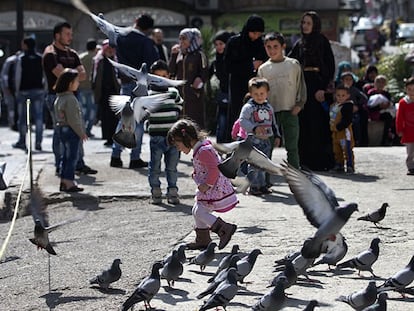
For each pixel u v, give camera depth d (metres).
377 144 20.80
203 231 9.84
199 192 9.69
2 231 11.96
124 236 10.84
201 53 16.38
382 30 62.34
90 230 11.31
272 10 38.91
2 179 13.66
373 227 10.70
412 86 14.98
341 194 12.98
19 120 19.73
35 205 8.62
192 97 16.38
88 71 21.59
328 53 15.30
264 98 12.52
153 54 15.00
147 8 38.44
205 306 6.98
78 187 13.69
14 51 37.50
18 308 7.98
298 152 15.07
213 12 38.59
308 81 15.23
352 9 39.59
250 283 8.30
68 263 9.61
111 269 8.24
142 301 7.54
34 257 10.09
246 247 9.76
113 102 10.48
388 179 14.48
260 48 14.29
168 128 12.61
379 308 6.61
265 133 12.38
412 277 7.45
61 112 13.65
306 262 8.04
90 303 7.99
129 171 15.71
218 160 9.66
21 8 26.95
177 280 8.52
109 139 19.80
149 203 13.02
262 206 12.15
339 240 8.08
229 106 14.59
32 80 19.31
